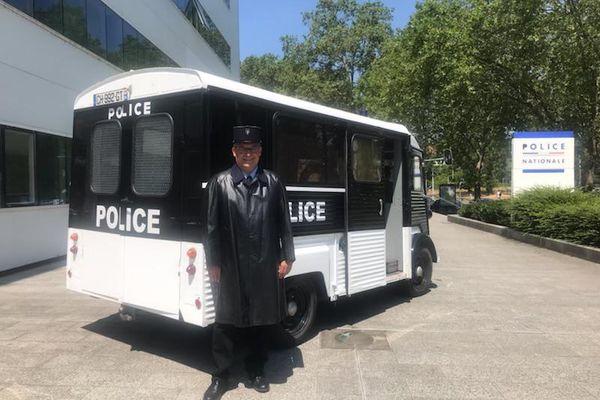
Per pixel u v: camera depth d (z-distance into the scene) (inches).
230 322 170.6
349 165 256.8
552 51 892.0
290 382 186.4
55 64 486.0
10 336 236.4
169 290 195.9
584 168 964.0
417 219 330.6
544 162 746.2
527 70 943.0
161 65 773.3
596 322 271.0
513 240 680.4
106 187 221.3
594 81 888.9
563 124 973.2
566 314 286.7
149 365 201.3
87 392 176.2
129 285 209.6
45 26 468.1
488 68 968.9
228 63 1315.2
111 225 217.6
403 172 307.3
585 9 836.6
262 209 173.6
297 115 226.2
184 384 183.6
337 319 271.9
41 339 232.2
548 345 231.8
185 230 191.0
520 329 256.5
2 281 370.0
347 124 255.6
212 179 175.9
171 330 246.2
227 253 171.6
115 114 219.3
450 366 203.9
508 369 201.6
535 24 889.5
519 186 752.3
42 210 467.2
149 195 203.0
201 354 213.8
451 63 985.5
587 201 600.7
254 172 176.4
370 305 303.9
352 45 1904.5
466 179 1499.8
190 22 936.9
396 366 203.2
